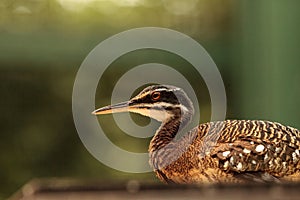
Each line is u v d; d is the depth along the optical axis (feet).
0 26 50.52
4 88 52.85
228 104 52.11
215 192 10.97
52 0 51.03
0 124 53.83
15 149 54.13
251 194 10.87
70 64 52.06
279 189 11.03
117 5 52.06
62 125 54.03
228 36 52.19
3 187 54.03
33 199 11.10
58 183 11.84
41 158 54.19
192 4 52.60
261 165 29.91
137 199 10.89
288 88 50.39
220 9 52.34
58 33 51.31
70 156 54.19
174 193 11.09
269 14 50.72
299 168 30.09
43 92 53.36
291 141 30.53
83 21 51.80
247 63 51.49
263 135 30.71
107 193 11.24
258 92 51.08
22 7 50.60
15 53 50.96
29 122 54.13
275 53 50.62
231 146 30.50
